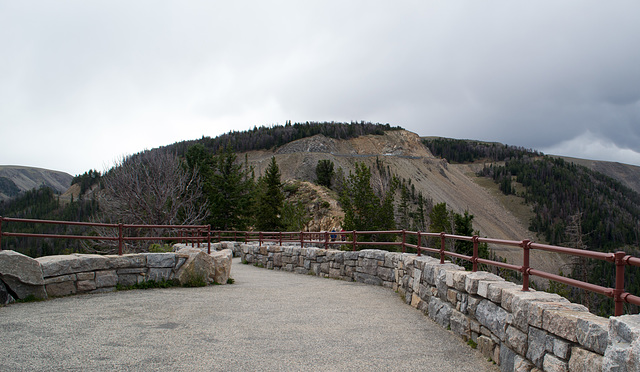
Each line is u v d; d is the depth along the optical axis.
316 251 14.95
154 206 25.36
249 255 20.00
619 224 137.38
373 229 20.34
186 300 8.73
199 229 16.39
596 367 3.21
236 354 5.23
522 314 4.43
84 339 5.64
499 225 174.62
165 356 5.04
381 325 7.09
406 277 9.61
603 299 25.05
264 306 8.47
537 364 4.07
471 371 4.91
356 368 4.89
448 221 31.25
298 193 68.88
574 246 31.33
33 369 4.45
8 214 90.44
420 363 5.14
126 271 9.80
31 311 7.24
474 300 5.92
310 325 6.96
